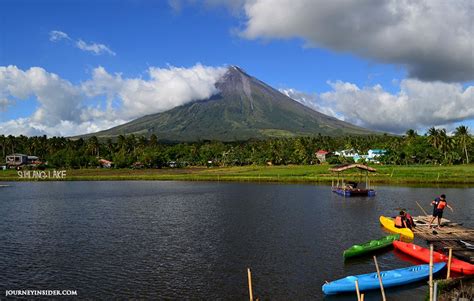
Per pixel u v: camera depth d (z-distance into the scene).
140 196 79.31
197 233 41.44
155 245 36.47
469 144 156.38
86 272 28.86
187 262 30.95
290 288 25.03
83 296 24.38
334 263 30.02
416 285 24.80
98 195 82.38
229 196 77.06
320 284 25.64
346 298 23.33
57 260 32.00
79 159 190.75
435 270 25.52
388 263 29.59
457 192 76.19
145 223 47.75
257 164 195.25
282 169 157.38
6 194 86.19
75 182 125.12
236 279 26.86
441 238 33.56
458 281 22.05
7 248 36.00
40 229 44.59
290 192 82.75
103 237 40.09
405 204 61.69
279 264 30.00
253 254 32.88
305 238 38.41
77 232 42.72
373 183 97.69
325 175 121.19
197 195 79.88
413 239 35.19
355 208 58.03
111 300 23.70
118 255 33.25
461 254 28.31
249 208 59.50
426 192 77.31
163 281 26.73
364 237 38.56
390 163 161.25
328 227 43.72
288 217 50.72
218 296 24.02
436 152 154.12
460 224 39.59
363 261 30.27
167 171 167.88
